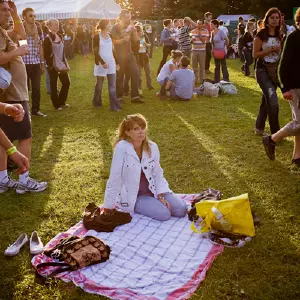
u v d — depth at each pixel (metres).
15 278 3.07
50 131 7.19
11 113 2.77
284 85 4.77
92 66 17.61
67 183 4.88
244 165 5.30
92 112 8.58
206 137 6.61
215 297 2.78
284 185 4.61
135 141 3.85
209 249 3.34
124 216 3.80
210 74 14.64
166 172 5.15
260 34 5.88
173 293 2.83
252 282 2.93
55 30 8.55
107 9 20.75
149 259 3.23
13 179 5.05
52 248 3.29
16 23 5.01
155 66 17.44
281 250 3.32
